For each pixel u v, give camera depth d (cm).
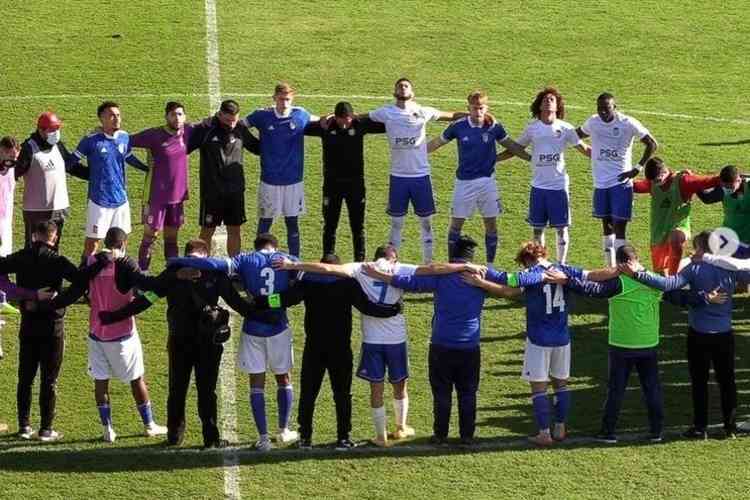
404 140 3884
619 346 3064
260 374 3061
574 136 3909
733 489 2911
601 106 3906
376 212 4431
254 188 4591
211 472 2980
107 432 3116
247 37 6119
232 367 3488
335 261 3053
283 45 6031
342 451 3080
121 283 3052
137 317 3747
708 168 4794
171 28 6203
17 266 3080
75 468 2992
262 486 2923
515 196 4553
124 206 3853
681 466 3006
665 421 3225
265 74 5709
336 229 4106
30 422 3219
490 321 3756
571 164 4812
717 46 6116
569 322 3731
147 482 2933
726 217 3719
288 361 3089
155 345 3597
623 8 6544
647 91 5603
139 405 3133
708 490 2906
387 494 2894
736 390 3256
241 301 3030
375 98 5469
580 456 3052
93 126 5109
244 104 5366
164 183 3850
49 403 3116
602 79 5725
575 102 5453
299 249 4009
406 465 3016
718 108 5428
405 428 3148
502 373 3475
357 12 6450
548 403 3167
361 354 3094
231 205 3834
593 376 3447
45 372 3108
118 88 5516
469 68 5819
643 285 3042
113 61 5812
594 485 2925
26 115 5203
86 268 3059
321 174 4700
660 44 6125
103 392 3106
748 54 6038
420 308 3816
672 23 6372
